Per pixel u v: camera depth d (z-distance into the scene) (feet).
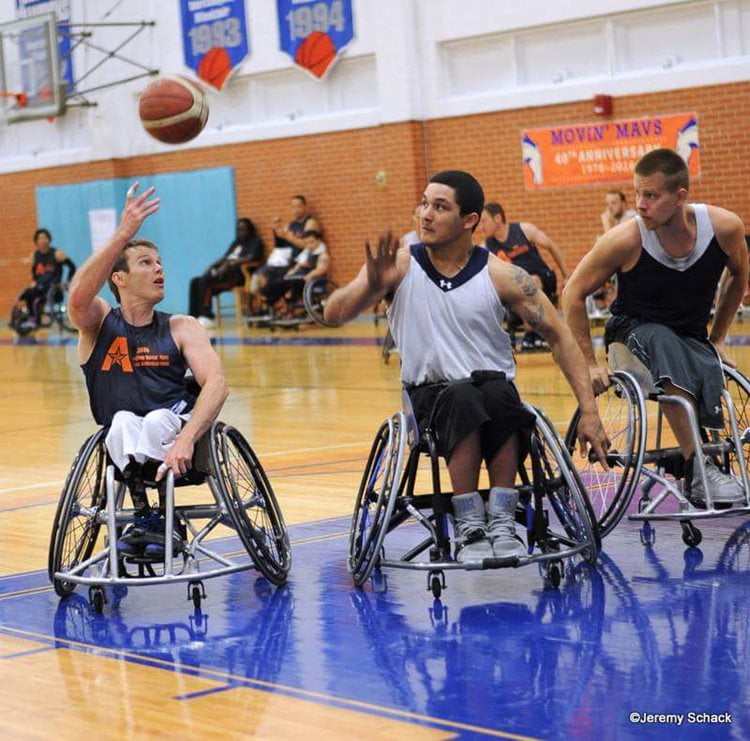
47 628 17.19
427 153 62.75
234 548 21.38
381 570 19.45
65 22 74.33
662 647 14.82
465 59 61.21
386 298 18.22
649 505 20.44
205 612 17.61
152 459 18.08
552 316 18.25
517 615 16.52
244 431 34.73
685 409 19.36
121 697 14.11
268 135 68.18
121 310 18.94
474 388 17.31
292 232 65.77
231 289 67.00
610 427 27.27
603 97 56.03
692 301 20.06
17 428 38.09
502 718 12.76
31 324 72.18
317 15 64.95
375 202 64.34
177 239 73.15
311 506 24.43
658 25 55.06
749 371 39.17
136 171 74.33
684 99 54.39
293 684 14.24
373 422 35.12
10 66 69.21
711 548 19.62
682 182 19.20
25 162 79.10
